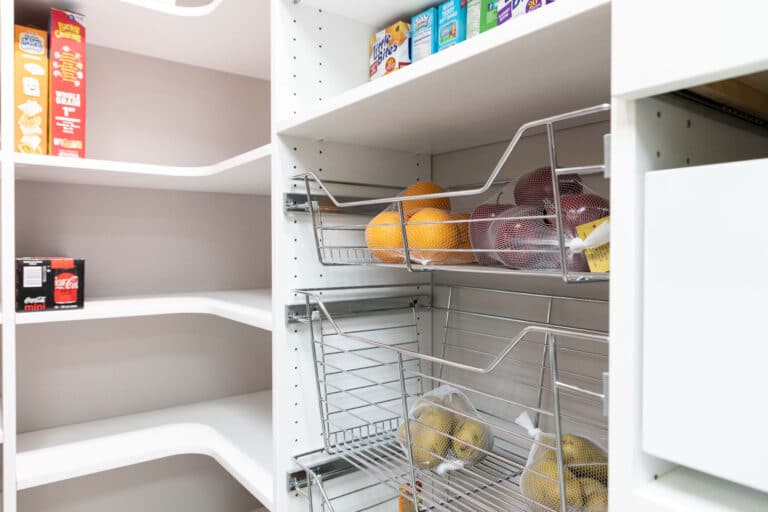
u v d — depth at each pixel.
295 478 0.99
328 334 0.99
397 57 0.98
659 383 0.40
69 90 1.20
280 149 0.99
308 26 1.02
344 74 1.07
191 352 1.66
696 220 0.38
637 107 0.42
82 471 1.19
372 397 1.12
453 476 0.91
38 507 1.43
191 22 1.31
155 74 1.58
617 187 0.43
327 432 0.99
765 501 0.41
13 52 1.12
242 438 1.34
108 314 1.22
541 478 0.67
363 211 1.11
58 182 1.44
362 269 1.11
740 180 0.36
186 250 1.64
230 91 1.71
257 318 1.06
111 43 1.46
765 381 0.35
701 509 0.39
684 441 0.39
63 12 1.20
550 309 0.95
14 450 1.12
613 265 0.44
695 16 0.37
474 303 1.14
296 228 1.01
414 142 1.08
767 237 0.34
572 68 0.63
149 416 1.53
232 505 1.70
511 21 0.54
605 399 0.45
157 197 1.59
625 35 0.42
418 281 1.21
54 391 1.45
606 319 0.89
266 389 1.79
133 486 1.55
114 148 1.52
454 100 0.76
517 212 0.69
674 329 0.39
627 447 0.43
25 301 1.15
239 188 1.57
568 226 0.62
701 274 0.38
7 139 1.10
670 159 0.45
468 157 1.15
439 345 1.23
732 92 0.48
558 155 0.98
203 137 1.66
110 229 1.52
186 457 1.63
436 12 0.90
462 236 0.83
